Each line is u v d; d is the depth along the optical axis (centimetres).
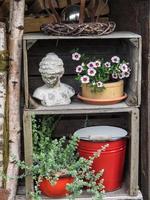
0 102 171
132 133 168
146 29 166
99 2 176
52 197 172
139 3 172
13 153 173
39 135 185
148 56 166
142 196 178
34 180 176
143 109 176
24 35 169
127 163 184
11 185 174
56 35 162
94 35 162
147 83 168
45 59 167
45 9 184
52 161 163
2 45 167
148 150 172
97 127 187
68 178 169
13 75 168
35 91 171
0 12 187
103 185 171
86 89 170
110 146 171
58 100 169
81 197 173
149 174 174
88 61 186
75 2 188
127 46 180
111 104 170
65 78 192
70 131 195
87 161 165
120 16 192
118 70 169
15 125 172
